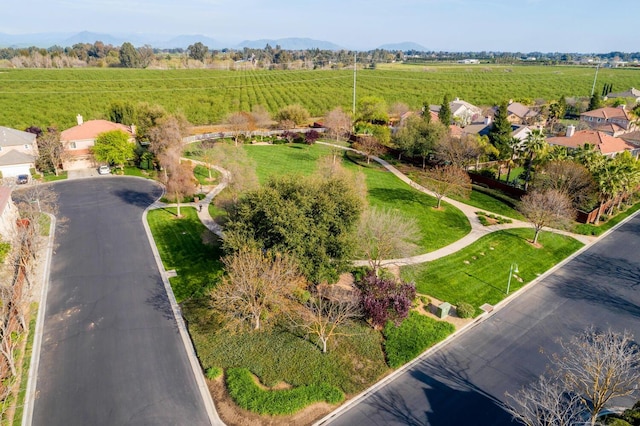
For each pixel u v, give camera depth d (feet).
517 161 227.40
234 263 89.66
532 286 117.29
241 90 425.28
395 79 533.96
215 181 194.90
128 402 74.90
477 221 159.02
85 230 142.31
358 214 103.91
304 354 86.12
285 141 273.13
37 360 84.12
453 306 105.70
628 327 99.71
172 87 421.59
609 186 153.58
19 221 130.52
